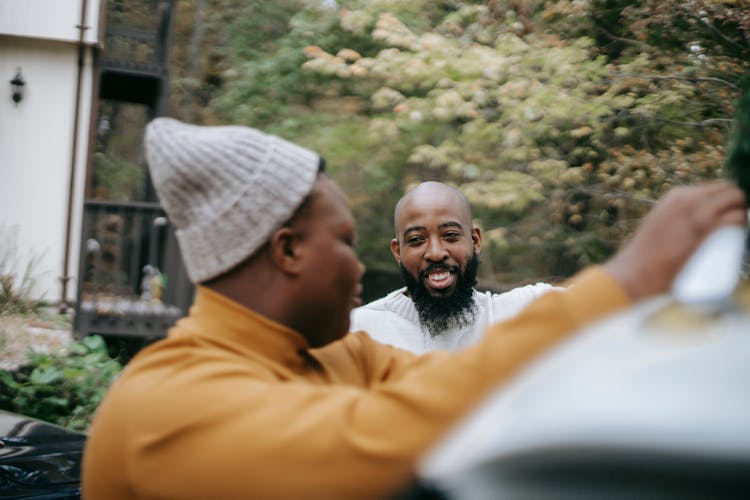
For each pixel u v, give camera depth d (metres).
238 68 14.75
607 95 8.05
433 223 3.07
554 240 10.60
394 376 1.44
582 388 0.55
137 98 12.20
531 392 0.57
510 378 0.95
